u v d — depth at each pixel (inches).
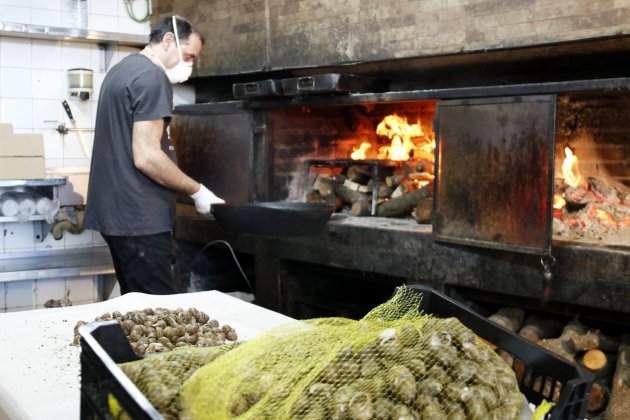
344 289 158.1
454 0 127.8
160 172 117.2
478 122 113.5
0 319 78.2
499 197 111.4
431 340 45.4
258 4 162.7
